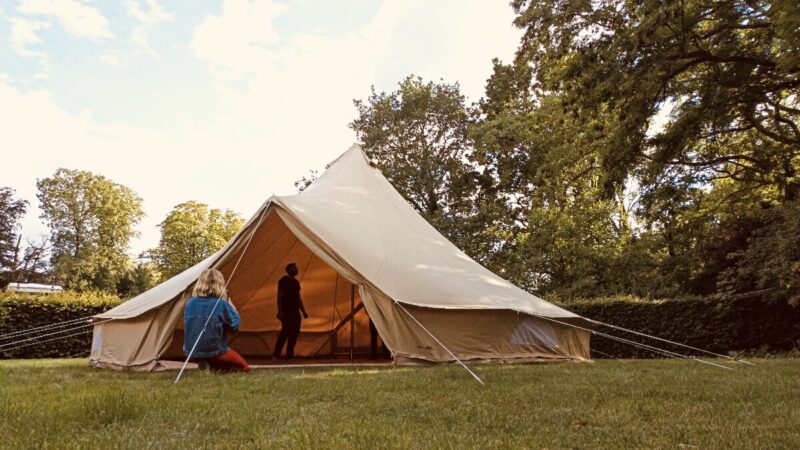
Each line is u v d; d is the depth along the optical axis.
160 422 3.46
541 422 3.48
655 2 11.97
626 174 14.02
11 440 2.95
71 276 42.84
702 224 17.98
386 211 9.98
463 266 9.55
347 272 7.98
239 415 3.68
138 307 8.19
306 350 12.13
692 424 3.37
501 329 8.55
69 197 44.72
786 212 12.73
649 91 13.09
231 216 47.62
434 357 7.88
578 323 9.44
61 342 13.80
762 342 13.72
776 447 2.79
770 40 13.20
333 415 3.71
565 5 13.48
